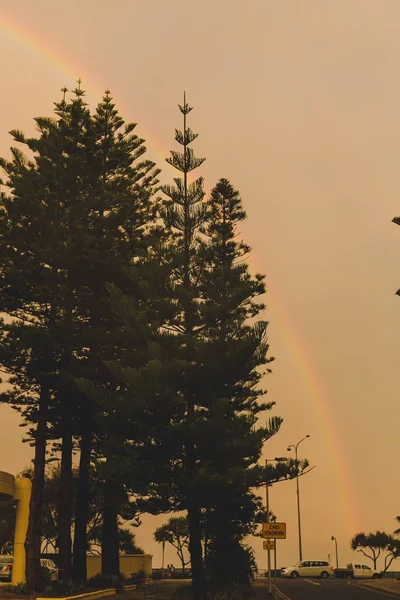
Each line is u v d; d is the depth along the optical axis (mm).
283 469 28891
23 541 30828
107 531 37938
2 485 29406
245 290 31969
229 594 29359
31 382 35125
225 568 33594
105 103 41750
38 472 31047
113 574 35719
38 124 36469
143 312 31000
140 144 42156
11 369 33969
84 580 32281
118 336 33562
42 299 33312
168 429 28688
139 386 29297
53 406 34125
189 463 29781
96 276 34250
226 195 39156
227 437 28828
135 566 50406
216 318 31906
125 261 35594
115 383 35500
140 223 40531
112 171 40188
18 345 31484
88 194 34812
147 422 29891
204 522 33531
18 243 32812
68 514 32594
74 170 34188
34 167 35156
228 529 33781
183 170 34625
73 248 32438
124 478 28594
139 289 33812
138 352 33406
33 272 32594
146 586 32719
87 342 33656
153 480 29031
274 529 29719
